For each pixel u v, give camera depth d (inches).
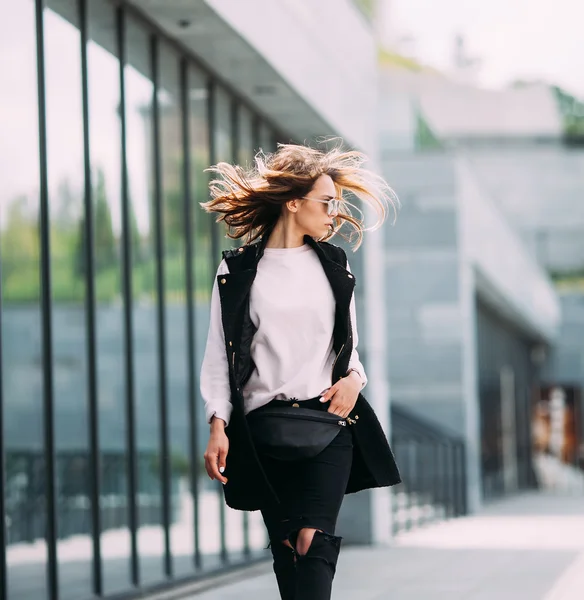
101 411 705.0
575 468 1668.3
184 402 550.9
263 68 464.1
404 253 1019.9
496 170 2078.0
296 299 171.9
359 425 176.7
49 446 337.7
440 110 2133.4
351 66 601.3
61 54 354.6
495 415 1333.7
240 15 418.6
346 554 548.4
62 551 413.7
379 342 639.8
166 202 435.8
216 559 476.1
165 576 429.4
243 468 169.9
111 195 394.0
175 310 451.8
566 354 1743.4
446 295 1012.5
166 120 434.9
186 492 463.2
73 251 462.9
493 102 2116.1
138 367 659.4
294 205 175.6
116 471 644.1
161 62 430.3
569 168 2062.0
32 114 335.6
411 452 942.4
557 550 553.6
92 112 377.4
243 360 172.1
